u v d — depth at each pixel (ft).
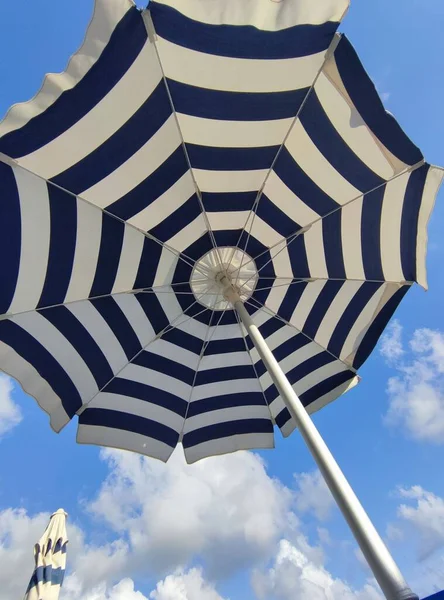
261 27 8.05
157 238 12.09
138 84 8.68
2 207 9.54
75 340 12.03
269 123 10.05
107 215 11.04
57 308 11.55
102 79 8.30
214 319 14.25
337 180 11.25
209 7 7.64
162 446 13.91
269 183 11.62
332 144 10.44
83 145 9.28
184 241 12.51
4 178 9.27
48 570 14.76
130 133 9.45
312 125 10.16
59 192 10.06
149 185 10.69
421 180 10.69
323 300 13.98
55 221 10.30
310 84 9.37
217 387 14.99
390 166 10.69
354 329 14.14
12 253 9.99
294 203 12.01
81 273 11.28
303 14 7.97
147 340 13.53
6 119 8.23
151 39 7.93
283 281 13.89
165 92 9.02
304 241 12.85
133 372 13.57
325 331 14.33
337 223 12.19
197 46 8.25
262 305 14.26
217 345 14.66
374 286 13.38
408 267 12.05
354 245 12.39
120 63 8.19
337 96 9.50
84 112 8.70
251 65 8.74
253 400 15.28
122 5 7.47
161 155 10.18
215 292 13.46
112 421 13.16
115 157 9.77
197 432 14.67
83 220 10.68
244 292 13.85
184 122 9.72
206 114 9.60
